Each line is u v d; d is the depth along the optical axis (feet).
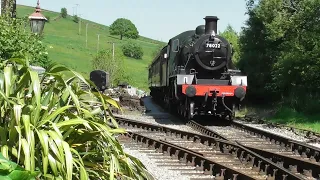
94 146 15.57
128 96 88.79
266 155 34.50
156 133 47.83
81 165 13.52
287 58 69.87
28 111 13.58
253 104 90.99
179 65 61.72
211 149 37.88
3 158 10.93
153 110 83.71
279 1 79.51
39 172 12.62
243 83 55.62
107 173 14.97
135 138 41.65
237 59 100.58
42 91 15.64
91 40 393.91
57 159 13.08
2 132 13.14
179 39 66.08
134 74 267.80
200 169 28.86
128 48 353.51
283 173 26.81
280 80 73.20
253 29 88.07
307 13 68.49
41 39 48.67
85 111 15.10
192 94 53.83
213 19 59.88
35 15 46.06
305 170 29.12
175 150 33.68
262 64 85.71
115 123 16.85
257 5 86.33
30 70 14.12
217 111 58.65
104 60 152.46
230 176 26.37
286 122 65.26
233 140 43.32
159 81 81.35
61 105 15.25
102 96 16.39
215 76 58.59
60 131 14.20
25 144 12.52
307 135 49.83
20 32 42.86
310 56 66.18
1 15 44.19
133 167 16.26
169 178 25.84
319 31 67.10
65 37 374.43
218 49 57.21
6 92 13.93
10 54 39.96
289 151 39.29
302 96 71.82
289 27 73.00
